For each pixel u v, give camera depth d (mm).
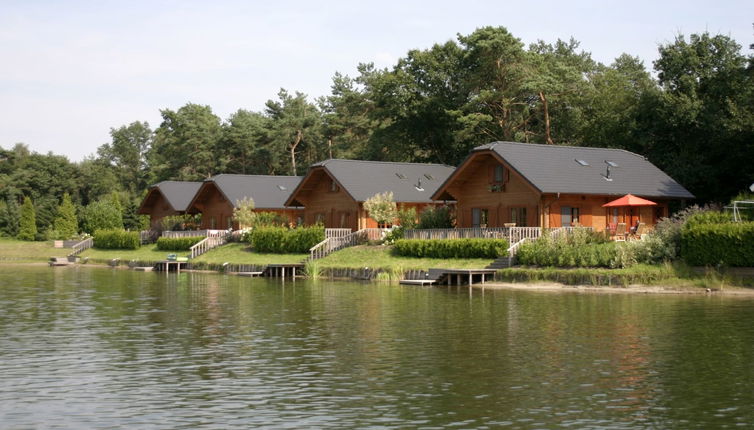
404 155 81062
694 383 15461
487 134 73875
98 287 41562
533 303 29734
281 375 16531
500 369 16969
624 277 34844
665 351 18891
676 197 48938
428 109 75500
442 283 40844
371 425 12711
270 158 104312
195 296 34969
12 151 128875
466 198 51656
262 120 110375
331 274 48094
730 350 18938
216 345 20453
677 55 55906
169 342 21016
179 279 48812
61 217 101812
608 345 19812
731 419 12891
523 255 39969
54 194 123188
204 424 12836
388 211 52500
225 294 35938
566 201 46375
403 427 12594
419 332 22422
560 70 71250
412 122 78000
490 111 73188
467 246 43250
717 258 34188
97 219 102250
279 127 102125
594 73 88188
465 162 49438
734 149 53656
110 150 159375
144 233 78938
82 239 94625
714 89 55500
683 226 36281
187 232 71312
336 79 103438
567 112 71562
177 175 112312
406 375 16438
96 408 13898
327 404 14070
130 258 70562
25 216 100250
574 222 45594
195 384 15734
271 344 20547
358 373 16672
